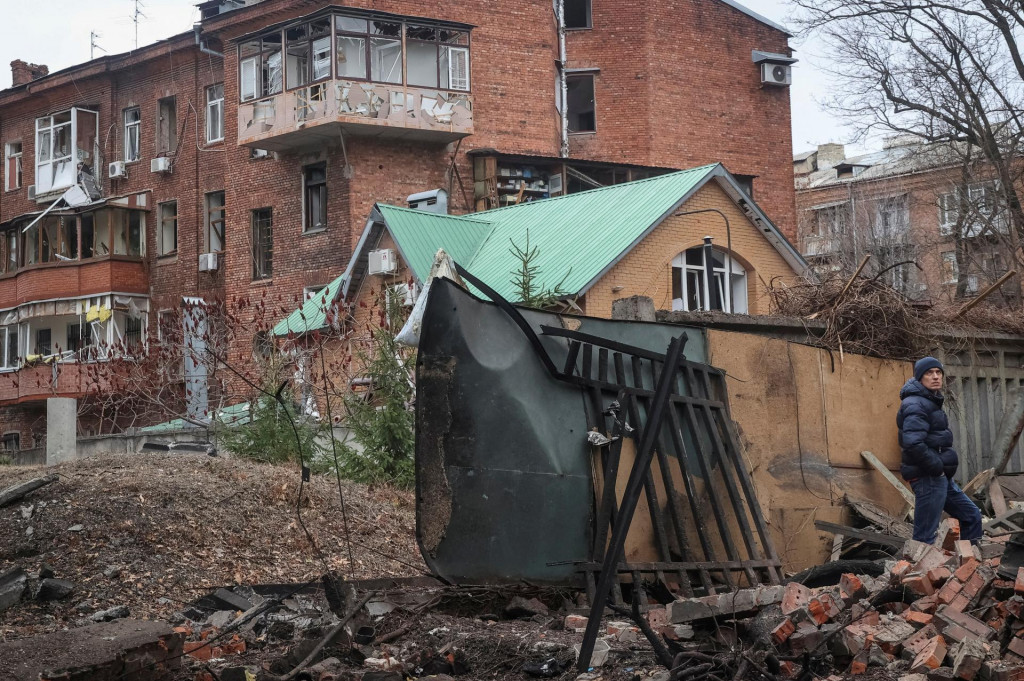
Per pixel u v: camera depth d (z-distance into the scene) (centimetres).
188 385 2120
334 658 624
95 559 834
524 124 3362
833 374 1051
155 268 3791
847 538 990
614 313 957
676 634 629
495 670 623
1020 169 2905
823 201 5309
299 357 1717
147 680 552
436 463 727
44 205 4072
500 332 761
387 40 3073
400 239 2420
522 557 743
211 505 963
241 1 3691
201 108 3666
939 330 1198
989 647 557
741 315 1031
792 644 573
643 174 3466
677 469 830
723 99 3744
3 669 504
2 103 4216
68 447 1662
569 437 773
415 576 924
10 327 4069
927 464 888
